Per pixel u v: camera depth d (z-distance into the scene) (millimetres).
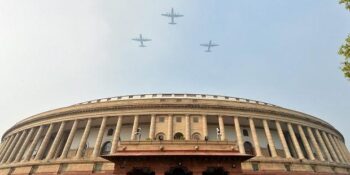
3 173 55219
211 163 26219
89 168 48406
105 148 55062
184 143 28609
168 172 26094
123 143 28531
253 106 58812
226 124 59344
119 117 55750
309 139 65875
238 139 52938
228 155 26125
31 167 52312
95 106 58219
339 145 70875
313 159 55875
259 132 60156
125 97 67375
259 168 49094
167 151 27406
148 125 57781
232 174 25719
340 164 60750
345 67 17188
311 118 65000
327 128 69500
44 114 62781
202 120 55062
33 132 63250
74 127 56938
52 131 60875
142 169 25906
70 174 48062
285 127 62469
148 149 27844
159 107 56531
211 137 56125
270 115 59156
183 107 56625
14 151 61062
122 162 26062
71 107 60531
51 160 51750
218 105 57000
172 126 54312
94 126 59594
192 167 25844
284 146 55406
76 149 56625
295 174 50156
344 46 17234
